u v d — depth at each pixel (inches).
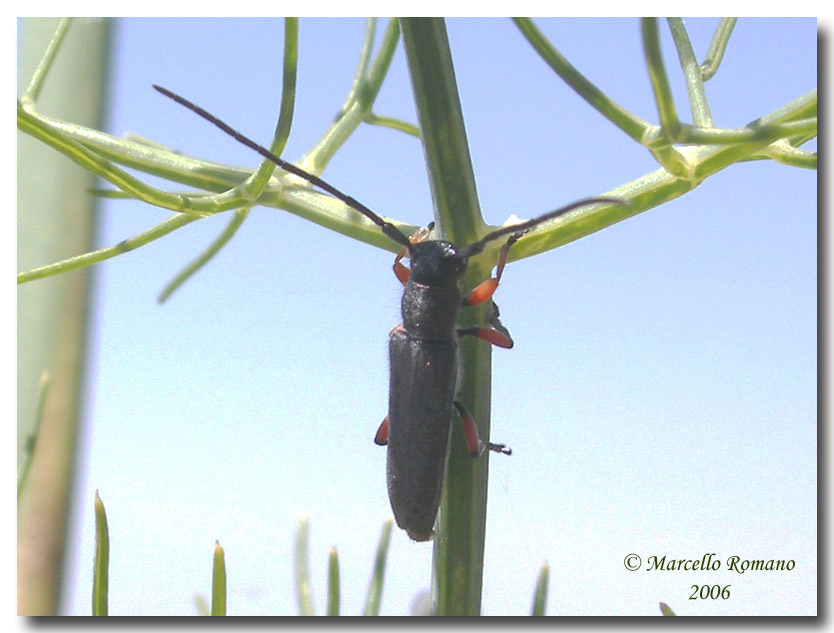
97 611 1.9
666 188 2.0
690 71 2.0
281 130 2.0
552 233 2.0
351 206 2.1
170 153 2.1
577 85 1.9
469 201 2.0
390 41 2.2
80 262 2.0
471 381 2.1
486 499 2.0
